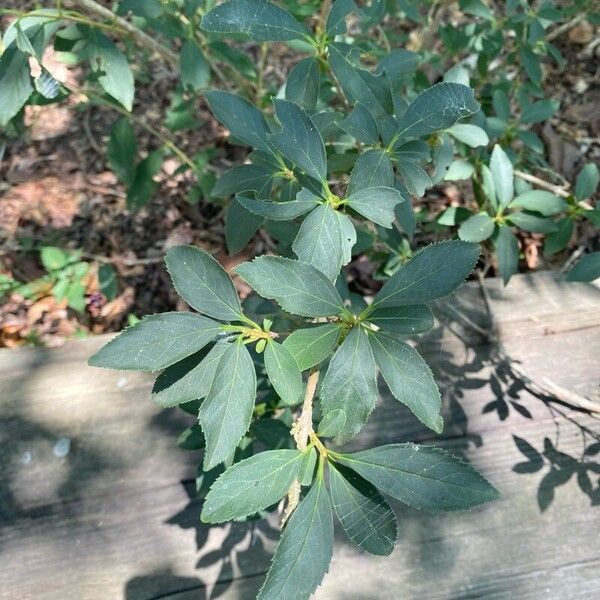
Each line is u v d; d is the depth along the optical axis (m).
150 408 0.45
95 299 0.83
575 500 0.42
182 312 0.24
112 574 0.39
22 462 0.42
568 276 0.41
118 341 0.23
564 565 0.40
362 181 0.31
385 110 0.34
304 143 0.27
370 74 0.34
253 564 0.39
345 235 0.27
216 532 0.40
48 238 0.89
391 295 0.25
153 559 0.39
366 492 0.24
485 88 0.74
